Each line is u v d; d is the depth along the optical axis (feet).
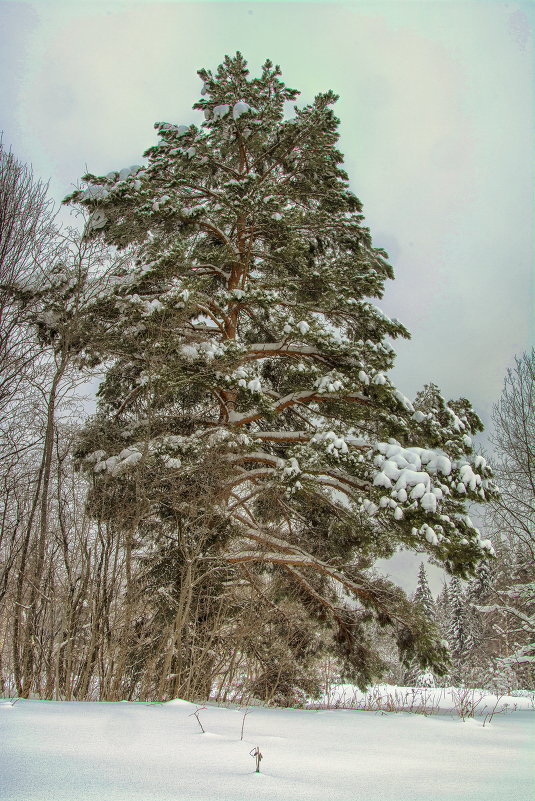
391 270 50.67
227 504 38.58
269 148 50.75
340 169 50.47
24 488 34.47
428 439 40.88
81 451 37.27
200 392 46.09
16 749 12.30
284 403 44.75
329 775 12.37
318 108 47.91
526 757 16.89
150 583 33.04
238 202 45.65
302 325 42.09
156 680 31.27
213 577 33.32
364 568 41.81
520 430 61.77
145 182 45.19
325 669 42.83
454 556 34.53
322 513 45.91
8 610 31.48
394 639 43.21
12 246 35.55
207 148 48.60
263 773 11.94
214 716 20.71
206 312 46.78
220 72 50.49
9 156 36.37
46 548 31.53
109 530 31.19
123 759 12.16
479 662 71.67
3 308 35.73
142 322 38.86
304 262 47.75
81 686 27.20
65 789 9.55
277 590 41.81
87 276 39.27
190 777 11.03
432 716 29.91
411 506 34.01
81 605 29.50
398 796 10.77
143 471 33.35
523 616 61.41
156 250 44.91
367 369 43.37
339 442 37.58
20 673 28.50
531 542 62.44
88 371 40.09
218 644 32.30
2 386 35.24
